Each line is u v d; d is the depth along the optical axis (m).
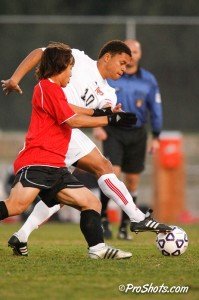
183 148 65.00
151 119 38.44
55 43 23.56
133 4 80.69
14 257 24.41
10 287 18.89
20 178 22.81
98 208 23.72
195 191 63.28
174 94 63.84
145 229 24.42
